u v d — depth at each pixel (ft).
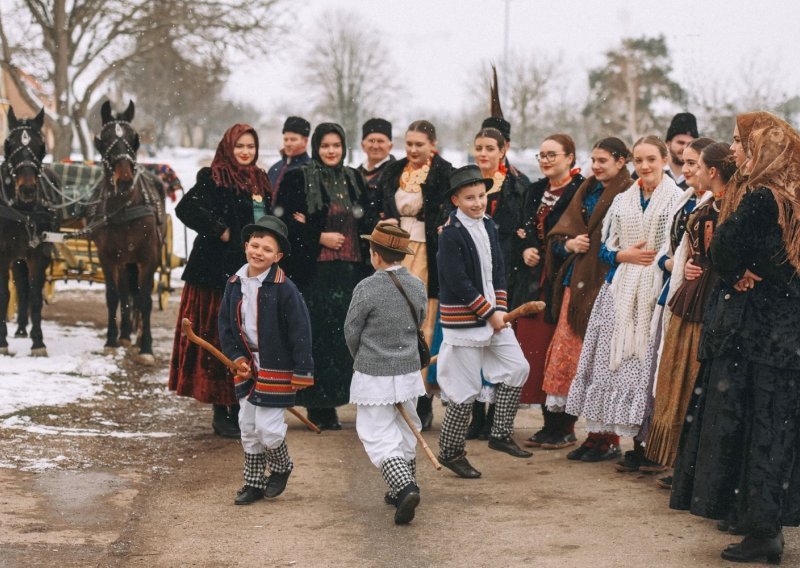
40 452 22.38
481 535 17.54
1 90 128.16
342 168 26.27
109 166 34.68
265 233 19.20
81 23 101.04
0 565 15.35
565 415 24.64
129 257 35.04
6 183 33.96
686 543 17.08
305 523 18.26
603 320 22.34
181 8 96.53
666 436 20.11
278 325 19.22
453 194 21.84
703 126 101.96
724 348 16.35
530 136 197.36
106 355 35.86
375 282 18.86
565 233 23.56
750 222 15.99
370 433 18.66
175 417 27.53
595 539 17.29
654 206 21.91
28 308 41.22
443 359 21.59
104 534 17.26
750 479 16.01
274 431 19.27
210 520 18.37
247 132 25.40
